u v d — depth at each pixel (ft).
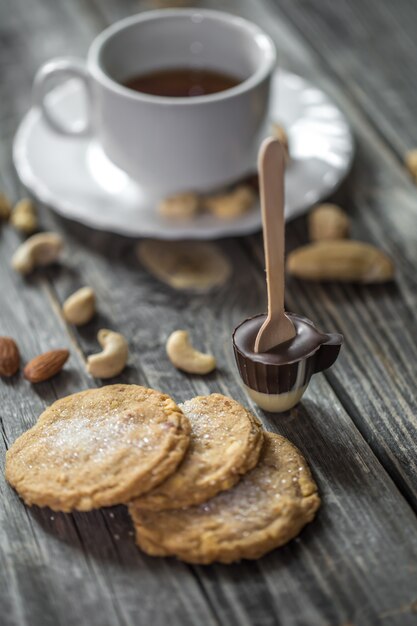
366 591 1.93
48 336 2.35
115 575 1.96
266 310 2.39
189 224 2.49
